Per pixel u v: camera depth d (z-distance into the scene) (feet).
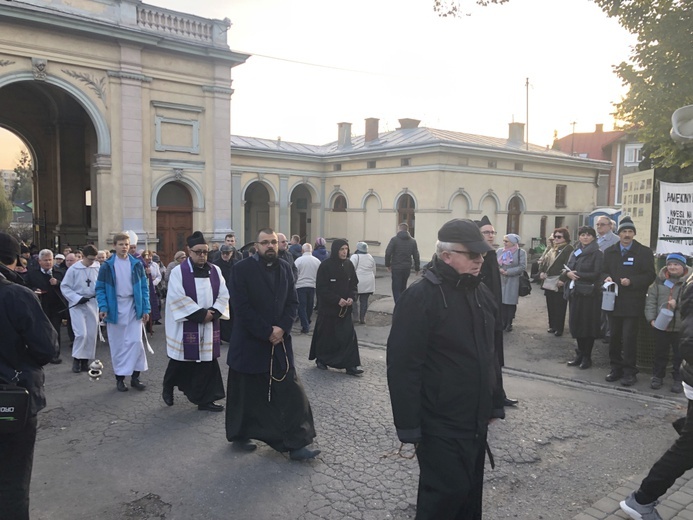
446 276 9.22
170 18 53.47
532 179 83.25
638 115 37.52
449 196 72.13
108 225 50.70
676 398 20.40
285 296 15.70
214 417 18.80
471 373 9.09
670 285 21.11
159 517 12.30
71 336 31.17
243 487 13.64
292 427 15.14
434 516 9.12
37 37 45.91
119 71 50.24
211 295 19.17
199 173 56.70
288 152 83.51
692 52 33.99
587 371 24.36
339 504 12.77
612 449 15.81
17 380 10.43
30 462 10.55
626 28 36.47
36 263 35.47
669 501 12.57
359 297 37.47
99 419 18.67
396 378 9.01
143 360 22.27
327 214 89.15
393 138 89.81
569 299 24.72
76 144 64.64
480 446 9.30
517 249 32.01
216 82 56.44
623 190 40.78
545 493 13.25
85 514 12.46
